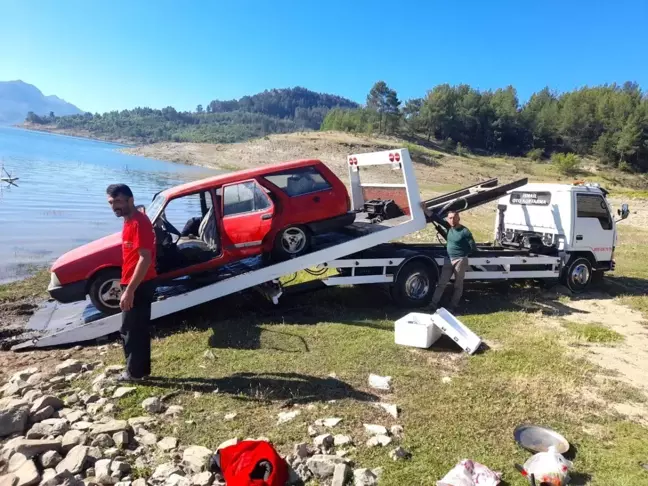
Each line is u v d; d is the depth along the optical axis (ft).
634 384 19.26
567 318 28.12
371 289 31.30
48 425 13.98
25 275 35.60
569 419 16.01
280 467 12.17
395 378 18.43
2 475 11.86
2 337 23.30
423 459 13.28
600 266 35.35
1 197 75.82
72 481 11.58
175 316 25.59
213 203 24.54
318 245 27.25
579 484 12.69
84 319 23.52
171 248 24.18
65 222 57.88
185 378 17.95
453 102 468.34
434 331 22.43
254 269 25.38
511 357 21.09
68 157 214.28
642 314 29.86
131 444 13.65
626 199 129.29
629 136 387.75
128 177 132.77
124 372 17.69
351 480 12.23
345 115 458.50
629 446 14.61
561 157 362.94
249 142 332.39
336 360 19.93
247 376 18.21
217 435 14.19
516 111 487.61
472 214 82.84
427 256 28.04
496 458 13.52
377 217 30.60
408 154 28.17
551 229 34.45
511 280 36.24
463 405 16.44
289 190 25.36
